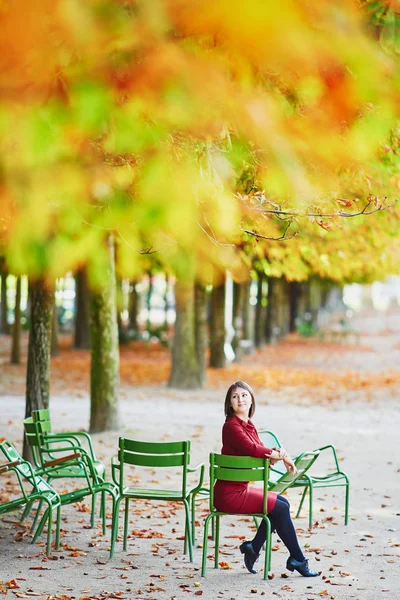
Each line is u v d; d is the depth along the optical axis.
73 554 9.05
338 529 10.49
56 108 1.93
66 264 2.18
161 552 9.27
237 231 6.97
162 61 1.82
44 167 1.92
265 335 53.09
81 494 9.60
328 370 37.59
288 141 1.89
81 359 38.94
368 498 12.40
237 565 8.79
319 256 15.45
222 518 11.11
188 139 4.20
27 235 1.95
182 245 2.52
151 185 2.26
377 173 10.19
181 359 28.34
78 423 20.08
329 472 14.49
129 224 2.58
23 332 53.19
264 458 8.20
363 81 1.87
